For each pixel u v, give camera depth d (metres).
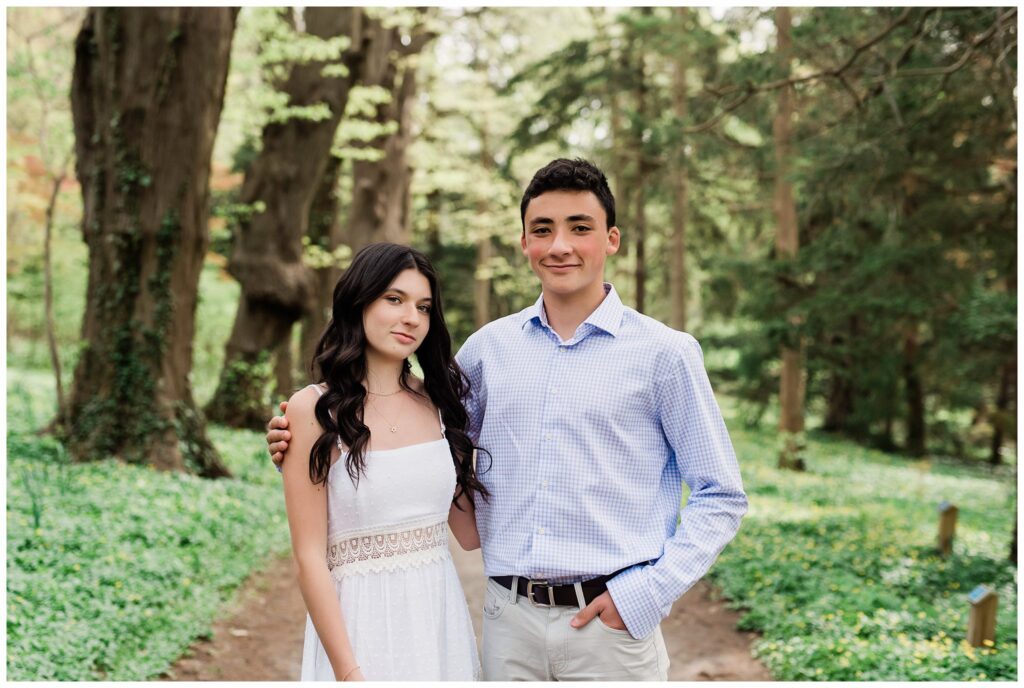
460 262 26.11
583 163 2.42
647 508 2.33
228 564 6.07
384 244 2.41
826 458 16.73
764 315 11.56
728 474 2.31
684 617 5.95
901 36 7.09
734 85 7.79
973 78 7.02
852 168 7.80
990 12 6.34
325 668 2.30
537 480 2.32
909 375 16.66
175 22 8.00
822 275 10.34
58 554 5.20
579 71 17.33
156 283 8.19
